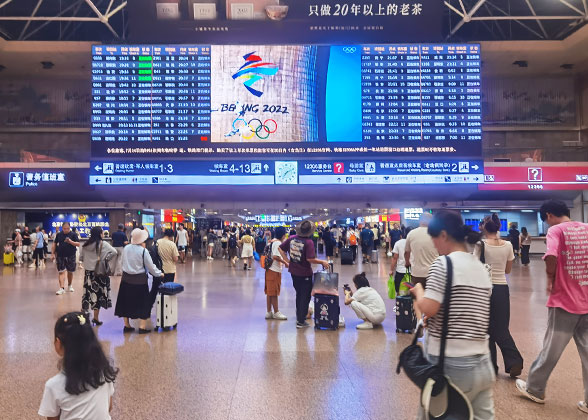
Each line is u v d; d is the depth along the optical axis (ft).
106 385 9.13
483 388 8.80
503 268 17.10
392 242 69.77
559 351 13.96
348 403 14.43
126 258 24.64
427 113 63.77
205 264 71.51
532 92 106.63
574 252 13.85
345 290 26.40
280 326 25.99
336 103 64.03
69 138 106.01
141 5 63.41
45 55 91.76
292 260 25.71
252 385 16.10
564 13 89.45
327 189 66.90
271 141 63.67
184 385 16.12
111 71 63.41
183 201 74.90
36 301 34.45
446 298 8.71
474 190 66.13
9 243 71.87
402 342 22.21
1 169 73.26
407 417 13.38
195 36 64.23
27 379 16.85
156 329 25.26
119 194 65.00
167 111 63.41
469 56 64.18
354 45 64.39
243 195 68.59
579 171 79.46
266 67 64.18
